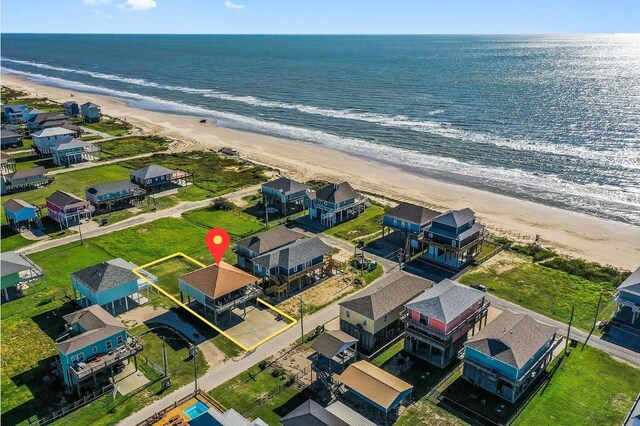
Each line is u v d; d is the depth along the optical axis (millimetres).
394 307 57875
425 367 54188
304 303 66500
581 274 72938
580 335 59000
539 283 70875
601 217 94875
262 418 46656
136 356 55500
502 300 66500
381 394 46219
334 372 51594
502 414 47188
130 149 142250
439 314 53312
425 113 187250
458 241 74125
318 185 111875
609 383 51188
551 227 90750
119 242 84562
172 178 113000
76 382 49594
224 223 92562
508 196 105938
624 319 61969
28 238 85750
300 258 69500
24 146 144625
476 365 49969
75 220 93375
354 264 76062
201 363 54594
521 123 165875
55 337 59094
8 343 57969
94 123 175375
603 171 119062
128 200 102750
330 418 41562
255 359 55250
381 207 99938
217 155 137000
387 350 57125
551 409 47844
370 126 169625
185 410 47344
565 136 148625
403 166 127125
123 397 49406
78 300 66812
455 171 122500
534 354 49406
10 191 107812
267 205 100250
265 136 159750
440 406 48312
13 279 67250
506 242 83500
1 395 49844
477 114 181875
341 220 93812
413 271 74812
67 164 127688
